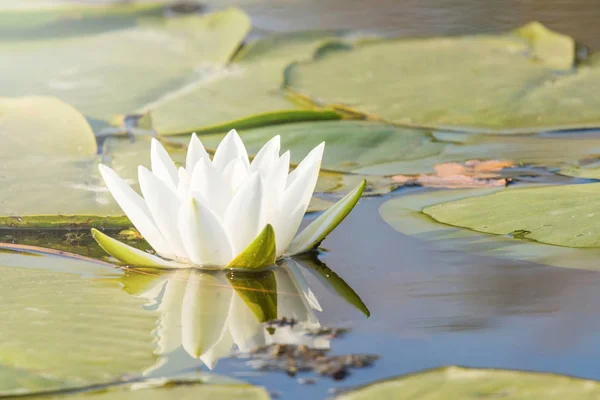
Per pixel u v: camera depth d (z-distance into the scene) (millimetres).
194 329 1458
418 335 1451
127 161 1662
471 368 1421
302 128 1722
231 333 1455
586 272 1499
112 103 1846
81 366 1430
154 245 1526
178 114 1780
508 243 1534
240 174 1514
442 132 1730
